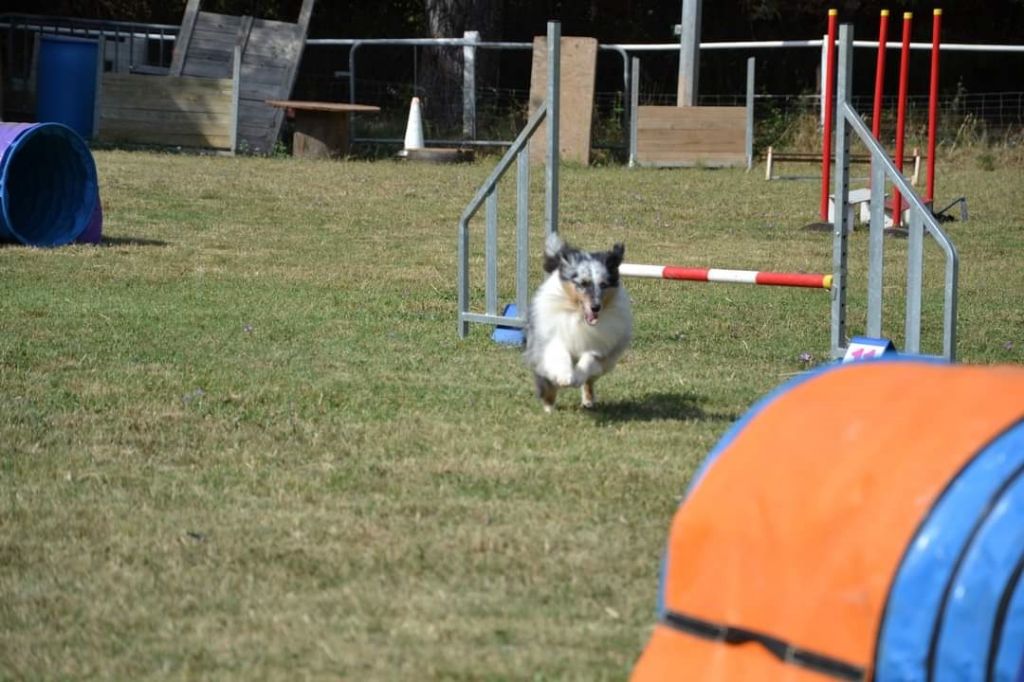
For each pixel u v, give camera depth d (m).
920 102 47.66
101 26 41.53
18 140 18.86
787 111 43.38
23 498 8.41
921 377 5.32
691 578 5.27
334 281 17.66
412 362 12.91
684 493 8.69
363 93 49.25
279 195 26.28
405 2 52.00
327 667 6.04
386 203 25.98
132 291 16.33
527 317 11.38
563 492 8.68
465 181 30.06
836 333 12.80
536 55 37.50
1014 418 4.74
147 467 9.17
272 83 36.62
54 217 20.02
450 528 7.93
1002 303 17.23
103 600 6.82
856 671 4.61
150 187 26.16
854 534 4.72
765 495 5.07
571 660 6.11
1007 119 44.81
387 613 6.67
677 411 11.05
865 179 30.88
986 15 50.41
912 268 11.94
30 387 11.32
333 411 10.84
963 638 4.37
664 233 23.58
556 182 13.49
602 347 10.64
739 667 4.99
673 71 52.69
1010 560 4.34
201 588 6.98
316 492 8.65
